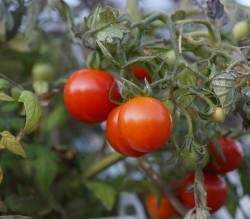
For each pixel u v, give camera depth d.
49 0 0.38
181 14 0.38
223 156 0.37
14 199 0.43
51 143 0.53
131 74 0.32
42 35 0.52
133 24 0.33
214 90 0.29
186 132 0.40
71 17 0.38
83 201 0.54
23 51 0.50
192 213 0.32
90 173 0.49
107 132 0.32
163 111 0.29
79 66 0.51
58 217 0.50
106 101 0.33
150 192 0.47
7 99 0.33
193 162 0.38
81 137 0.63
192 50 0.36
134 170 0.55
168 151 0.45
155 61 0.32
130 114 0.28
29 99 0.31
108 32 0.32
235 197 0.45
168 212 0.44
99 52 0.35
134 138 0.28
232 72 0.29
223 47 0.35
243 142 0.46
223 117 0.29
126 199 0.57
